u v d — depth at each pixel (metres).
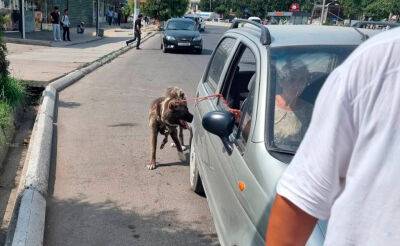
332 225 1.26
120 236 3.85
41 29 26.62
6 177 5.18
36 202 4.06
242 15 77.12
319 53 2.87
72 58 15.24
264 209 2.12
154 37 31.03
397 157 1.13
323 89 1.29
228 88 3.67
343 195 1.24
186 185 4.88
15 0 23.23
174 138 5.48
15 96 7.71
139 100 9.25
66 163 5.48
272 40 3.05
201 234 3.90
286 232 1.36
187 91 10.49
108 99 9.22
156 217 4.18
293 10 47.84
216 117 2.73
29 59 14.23
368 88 1.17
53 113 7.66
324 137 1.25
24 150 6.09
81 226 3.99
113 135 6.68
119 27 40.78
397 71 1.14
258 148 2.40
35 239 3.48
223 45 4.39
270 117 2.52
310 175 1.29
